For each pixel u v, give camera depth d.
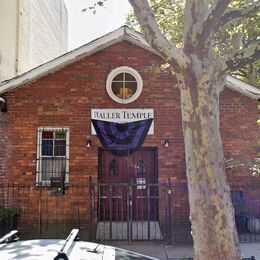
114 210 10.98
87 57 11.02
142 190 10.99
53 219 10.57
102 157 11.06
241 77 16.81
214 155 5.42
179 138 10.86
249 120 10.90
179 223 10.50
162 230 10.05
